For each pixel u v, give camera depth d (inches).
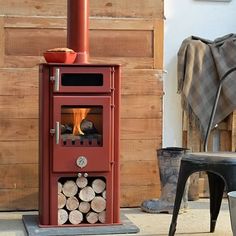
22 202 201.9
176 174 197.2
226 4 218.2
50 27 201.8
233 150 213.6
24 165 201.3
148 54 207.6
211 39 217.8
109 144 176.4
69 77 175.3
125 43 206.1
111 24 205.2
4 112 199.6
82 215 178.5
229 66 210.1
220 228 179.5
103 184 178.7
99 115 179.2
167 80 214.4
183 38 215.8
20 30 200.5
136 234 173.5
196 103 211.2
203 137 212.8
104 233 173.8
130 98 206.4
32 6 201.0
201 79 211.0
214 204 175.3
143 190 207.6
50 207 176.7
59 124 173.9
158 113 207.9
